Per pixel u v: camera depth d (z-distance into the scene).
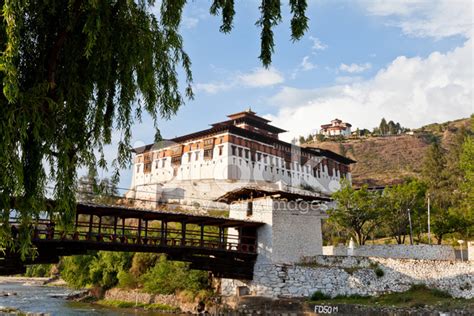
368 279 34.06
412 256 40.22
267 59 12.83
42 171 11.52
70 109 12.12
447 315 27.19
